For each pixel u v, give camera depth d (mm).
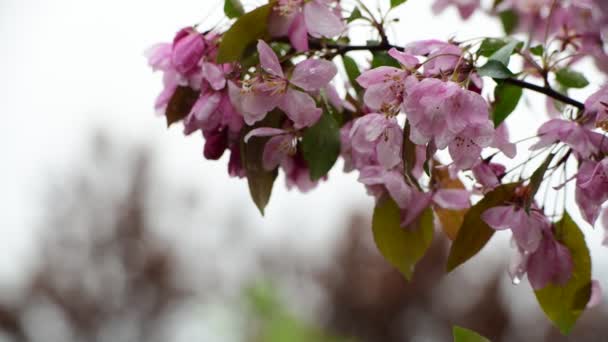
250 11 1179
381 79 1158
